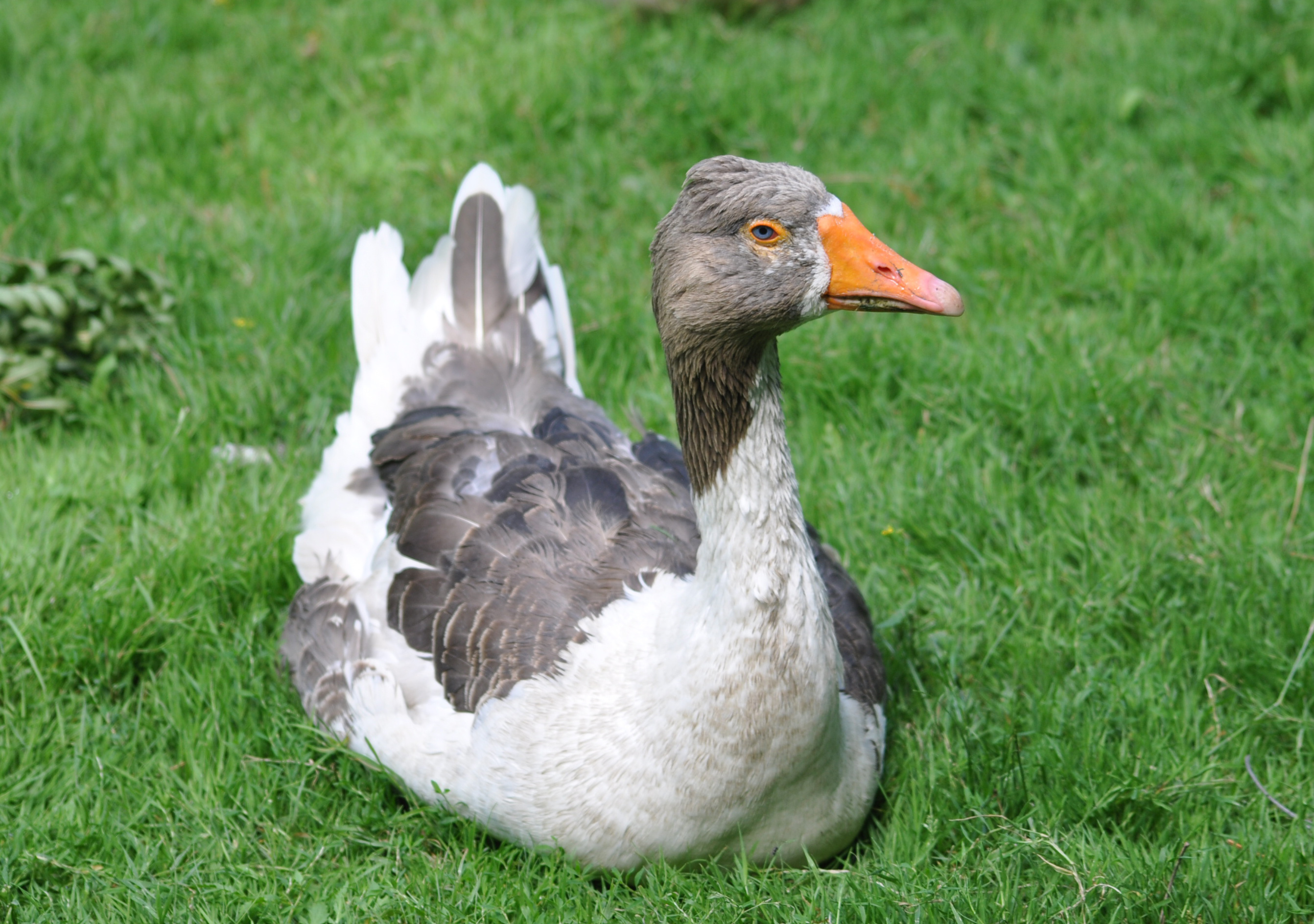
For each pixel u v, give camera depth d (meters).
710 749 6.00
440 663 6.81
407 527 7.41
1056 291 11.05
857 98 13.18
